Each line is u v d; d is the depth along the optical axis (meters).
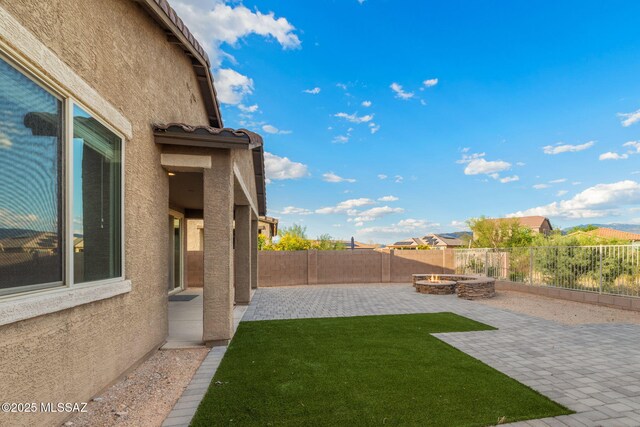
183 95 7.15
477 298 11.30
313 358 5.09
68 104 3.17
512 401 3.60
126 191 4.44
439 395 3.76
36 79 2.77
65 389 3.06
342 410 3.41
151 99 5.37
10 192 2.52
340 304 10.38
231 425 3.13
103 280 3.86
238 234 10.38
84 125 3.48
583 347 5.66
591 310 9.11
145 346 5.02
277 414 3.33
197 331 6.82
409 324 7.46
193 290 13.82
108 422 3.16
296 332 6.73
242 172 8.44
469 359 5.02
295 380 4.21
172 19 5.54
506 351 5.44
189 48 6.68
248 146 5.80
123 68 4.41
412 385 4.04
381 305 10.17
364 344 5.85
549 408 3.45
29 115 2.71
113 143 4.16
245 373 4.47
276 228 25.97
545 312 8.90
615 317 8.19
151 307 5.26
